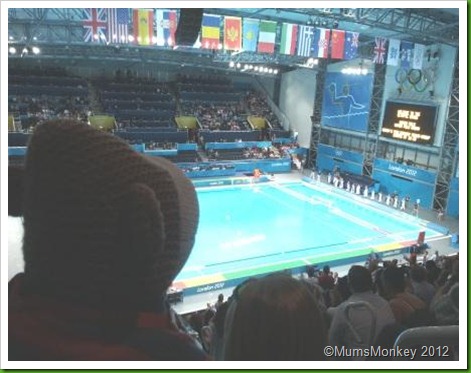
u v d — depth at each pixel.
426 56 29.33
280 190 33.50
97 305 0.91
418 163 31.22
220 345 3.87
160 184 0.98
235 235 23.38
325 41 21.66
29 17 26.17
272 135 41.75
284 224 25.66
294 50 21.12
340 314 3.72
